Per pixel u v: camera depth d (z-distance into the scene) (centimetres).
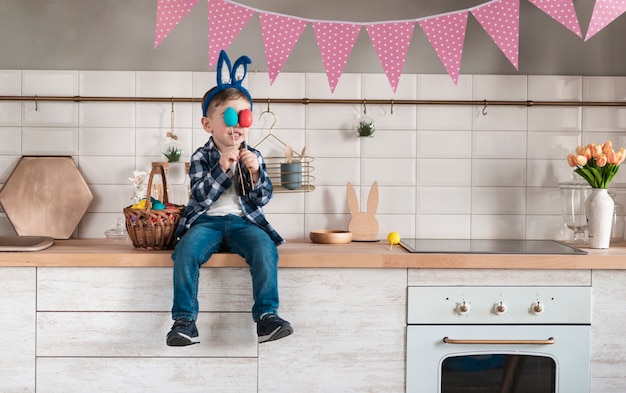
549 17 274
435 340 221
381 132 274
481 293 220
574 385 221
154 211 222
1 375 217
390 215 275
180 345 203
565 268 219
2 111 268
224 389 219
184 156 271
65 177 267
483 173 275
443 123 274
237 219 225
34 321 217
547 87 275
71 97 266
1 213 268
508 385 223
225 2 240
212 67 270
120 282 217
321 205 273
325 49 248
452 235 276
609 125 276
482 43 274
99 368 217
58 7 268
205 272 218
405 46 245
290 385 220
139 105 270
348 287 220
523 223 276
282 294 219
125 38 270
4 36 268
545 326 221
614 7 236
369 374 221
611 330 221
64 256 215
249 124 219
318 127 272
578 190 259
